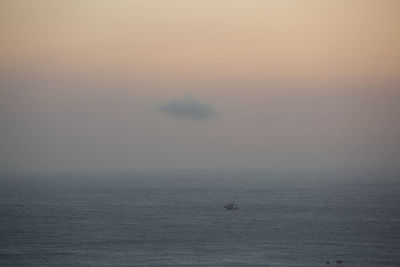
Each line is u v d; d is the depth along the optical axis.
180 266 80.19
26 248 96.75
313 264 81.44
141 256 88.31
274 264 81.38
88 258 87.12
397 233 111.56
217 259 85.25
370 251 91.31
